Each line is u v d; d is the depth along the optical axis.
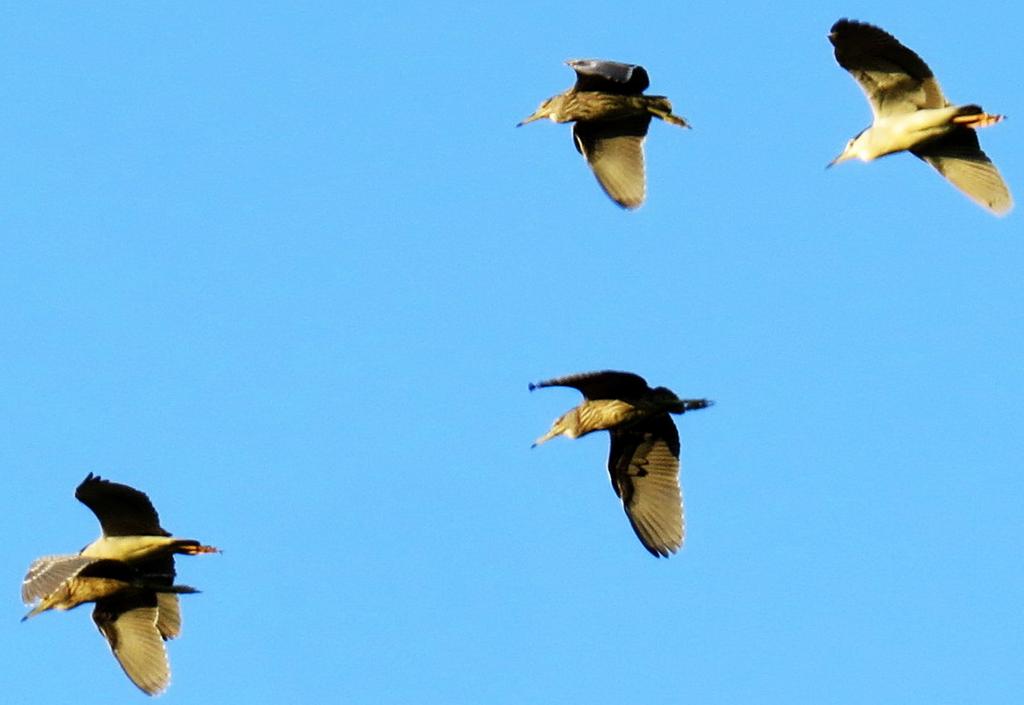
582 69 24.48
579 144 25.23
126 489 21.81
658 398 22.14
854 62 22.77
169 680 22.66
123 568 22.31
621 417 22.30
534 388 22.06
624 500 23.11
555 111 25.31
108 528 22.20
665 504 22.95
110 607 22.84
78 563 21.59
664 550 22.86
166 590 22.31
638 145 25.05
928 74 22.59
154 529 22.19
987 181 23.27
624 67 24.31
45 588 21.38
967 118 22.52
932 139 22.84
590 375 21.88
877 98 22.97
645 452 23.00
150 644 22.77
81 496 21.83
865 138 23.05
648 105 24.84
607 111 24.95
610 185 25.09
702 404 22.11
